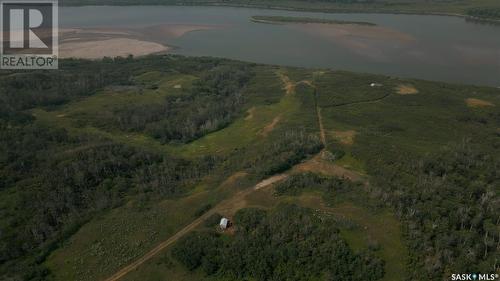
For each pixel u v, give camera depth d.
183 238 84.12
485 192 90.62
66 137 126.75
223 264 77.69
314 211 86.31
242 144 131.25
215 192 99.75
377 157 107.50
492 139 124.00
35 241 87.31
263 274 74.88
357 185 95.44
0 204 93.06
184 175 111.69
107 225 91.50
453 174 98.31
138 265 81.19
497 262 72.50
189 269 78.31
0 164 104.12
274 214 85.69
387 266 73.56
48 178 100.62
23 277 79.50
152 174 111.19
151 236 87.75
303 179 98.00
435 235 78.38
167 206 96.44
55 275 80.94
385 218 83.00
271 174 103.81
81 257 84.38
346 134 125.62
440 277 71.12
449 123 136.25
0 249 83.94
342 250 75.50
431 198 87.62
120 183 105.06
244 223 84.62
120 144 124.88
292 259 75.94
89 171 105.25
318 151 115.94
